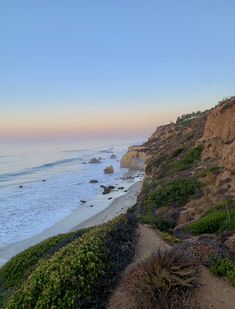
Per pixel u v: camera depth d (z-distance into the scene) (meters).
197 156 32.94
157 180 33.25
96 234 9.56
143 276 7.22
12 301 7.19
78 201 52.16
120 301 7.29
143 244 10.68
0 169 109.00
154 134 101.88
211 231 15.80
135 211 25.23
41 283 7.35
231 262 8.59
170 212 20.92
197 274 7.68
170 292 6.98
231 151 25.38
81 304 6.96
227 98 36.44
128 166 98.25
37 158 151.00
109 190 59.59
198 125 46.25
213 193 21.41
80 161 133.62
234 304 7.09
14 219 41.44
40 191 64.56
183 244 9.94
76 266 7.59
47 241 13.87
